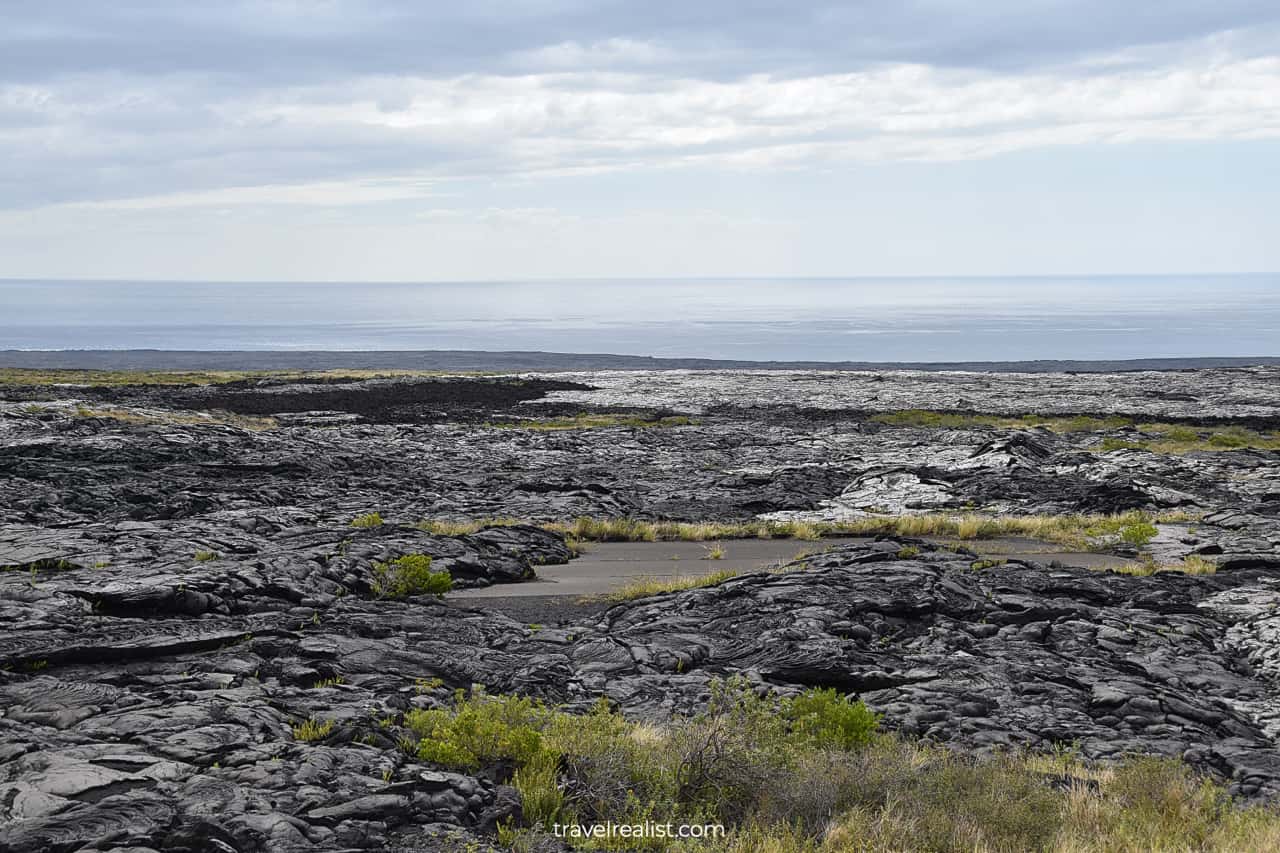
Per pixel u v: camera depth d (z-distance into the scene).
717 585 23.52
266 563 22.19
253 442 51.88
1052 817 10.50
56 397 75.38
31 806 8.61
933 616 21.36
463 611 21.09
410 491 42.44
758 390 100.88
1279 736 15.52
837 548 28.02
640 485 46.31
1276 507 40.06
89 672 14.42
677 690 16.19
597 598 23.88
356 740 10.99
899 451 57.00
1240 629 21.41
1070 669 18.16
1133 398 92.00
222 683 13.84
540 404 86.81
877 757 11.66
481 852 8.49
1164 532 34.06
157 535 25.39
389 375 114.75
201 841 8.02
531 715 12.21
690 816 10.01
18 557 21.98
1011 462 50.72
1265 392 95.00
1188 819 11.15
